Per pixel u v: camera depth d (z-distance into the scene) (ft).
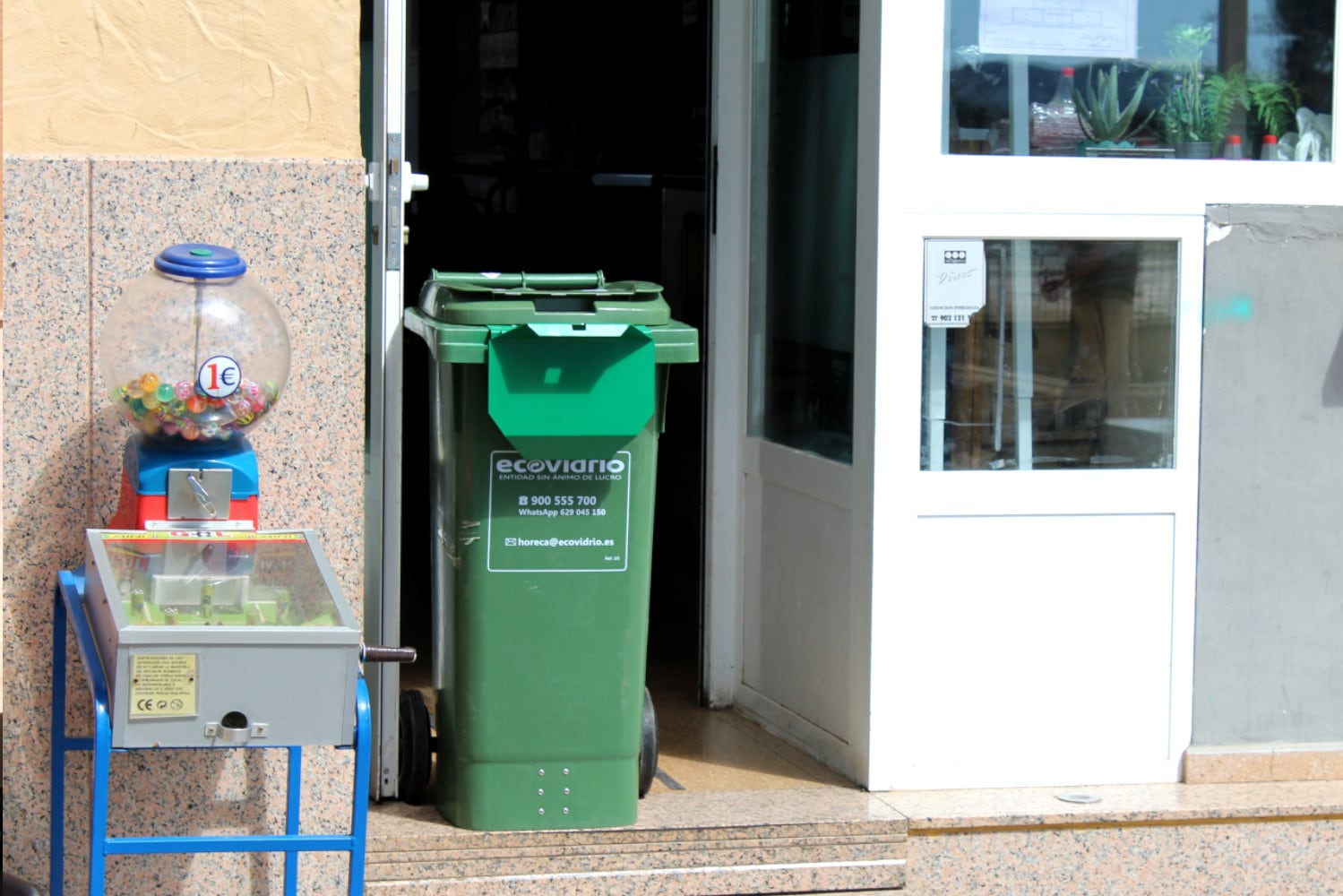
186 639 9.50
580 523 13.28
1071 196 14.65
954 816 14.10
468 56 29.27
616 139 28.25
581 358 12.76
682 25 25.55
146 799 13.03
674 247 23.54
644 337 12.80
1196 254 14.93
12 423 12.51
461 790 13.61
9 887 12.76
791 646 16.43
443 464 13.41
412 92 29.12
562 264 28.45
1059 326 14.85
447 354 12.57
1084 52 14.85
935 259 14.48
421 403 26.71
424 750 14.17
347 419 13.11
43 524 12.63
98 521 12.67
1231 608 15.26
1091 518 14.96
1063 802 14.60
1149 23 15.01
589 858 13.66
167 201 12.59
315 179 12.82
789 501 16.37
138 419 11.18
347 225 12.92
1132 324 14.99
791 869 13.93
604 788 13.66
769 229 16.92
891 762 14.80
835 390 15.48
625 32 28.02
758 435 17.21
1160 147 15.11
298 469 13.09
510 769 13.53
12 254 12.36
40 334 12.46
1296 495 15.25
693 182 24.17
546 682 13.43
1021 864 14.30
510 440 12.78
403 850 13.42
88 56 12.50
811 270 16.01
